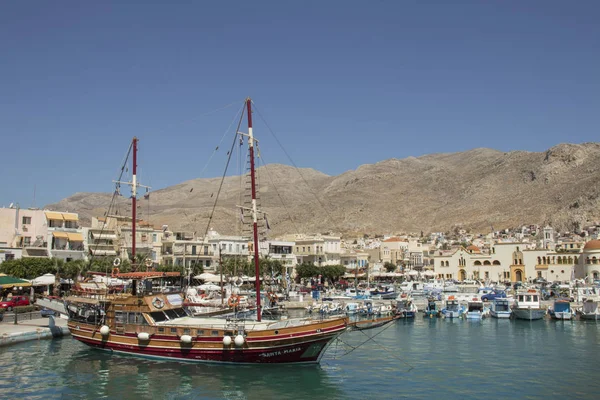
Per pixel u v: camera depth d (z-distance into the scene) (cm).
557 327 8806
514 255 19938
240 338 5031
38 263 10175
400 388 4628
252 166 6188
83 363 5366
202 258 14412
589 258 18275
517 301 10344
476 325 9094
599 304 11038
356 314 9344
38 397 4312
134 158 7300
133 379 4806
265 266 14050
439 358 5962
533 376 5103
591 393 4512
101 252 12031
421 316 10469
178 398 4300
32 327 6781
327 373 5109
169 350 5422
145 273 6053
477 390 4588
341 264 18650
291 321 5478
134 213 7275
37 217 12006
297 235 19150
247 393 4422
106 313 5891
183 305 6184
